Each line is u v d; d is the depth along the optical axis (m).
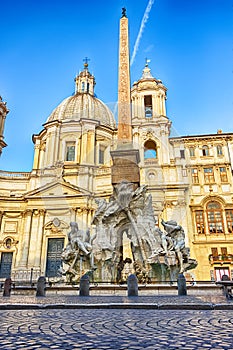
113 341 3.34
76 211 32.91
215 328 4.13
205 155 33.50
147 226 15.80
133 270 15.64
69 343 3.24
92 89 48.72
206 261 28.91
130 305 6.72
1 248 32.72
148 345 3.14
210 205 31.28
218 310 6.33
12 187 36.56
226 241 29.25
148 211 16.33
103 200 17.27
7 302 7.86
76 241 16.45
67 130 39.22
